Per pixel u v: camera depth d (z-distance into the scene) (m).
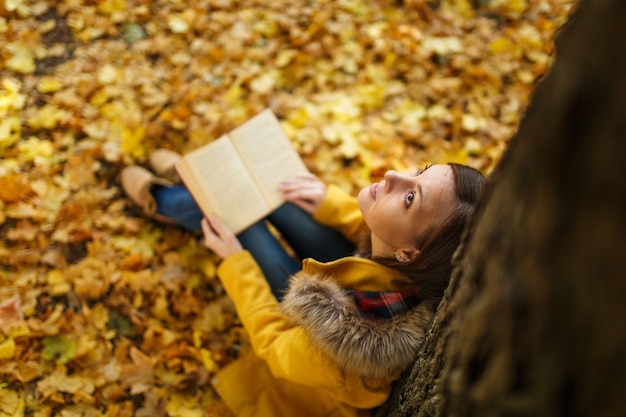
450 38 2.41
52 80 2.01
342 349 1.05
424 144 2.12
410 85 2.27
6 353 1.50
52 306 1.64
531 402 0.55
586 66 0.44
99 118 1.98
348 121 2.13
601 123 0.42
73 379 1.52
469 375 0.67
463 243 0.78
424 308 1.08
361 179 2.01
